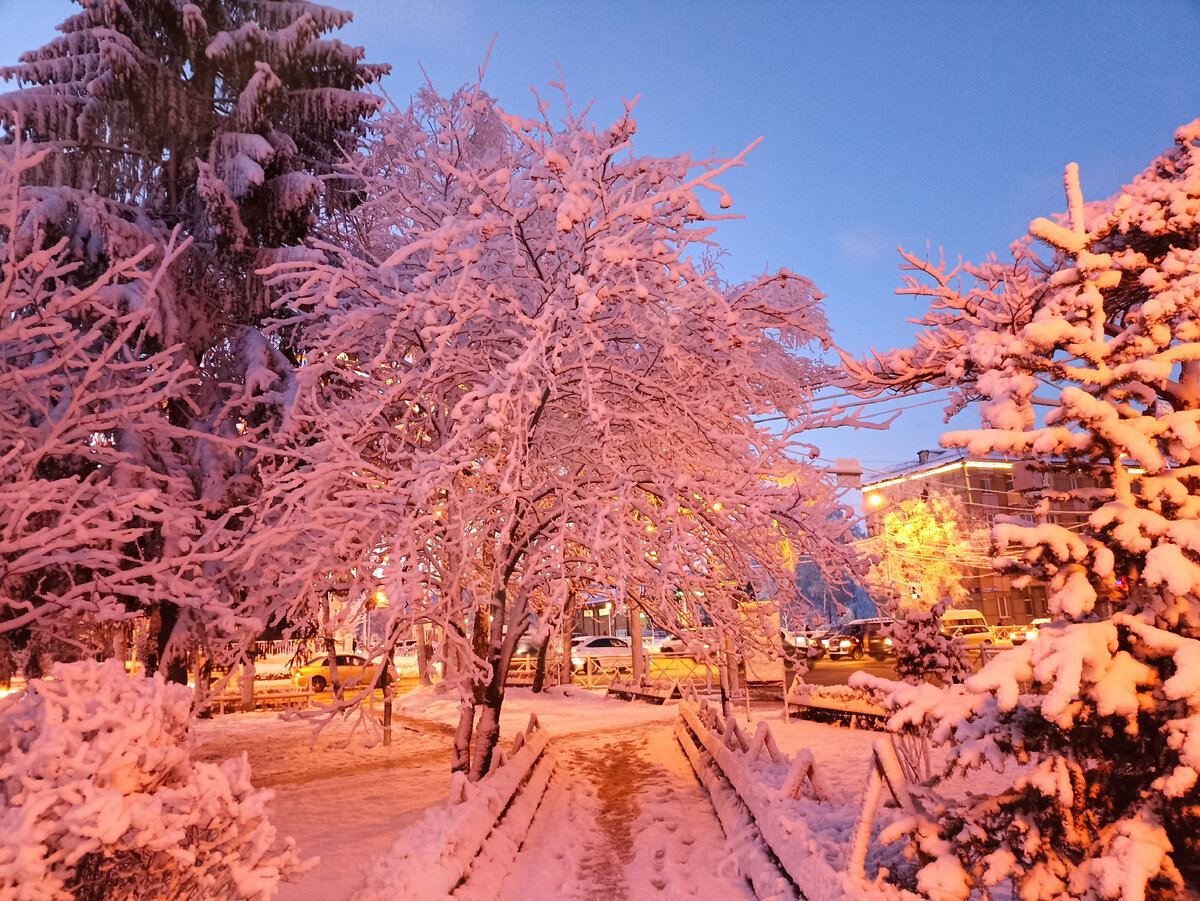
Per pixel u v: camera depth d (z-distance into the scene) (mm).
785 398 10305
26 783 2902
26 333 7879
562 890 6438
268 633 14102
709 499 8305
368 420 8391
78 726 3135
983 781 8312
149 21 15836
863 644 29062
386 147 10914
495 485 9023
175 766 3492
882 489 49062
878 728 13047
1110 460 4121
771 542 9219
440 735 16734
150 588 8742
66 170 14414
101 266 13906
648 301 7953
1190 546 3625
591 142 8023
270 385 14023
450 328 7484
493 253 9375
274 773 12047
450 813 6094
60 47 15914
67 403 9945
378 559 8945
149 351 14102
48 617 8469
